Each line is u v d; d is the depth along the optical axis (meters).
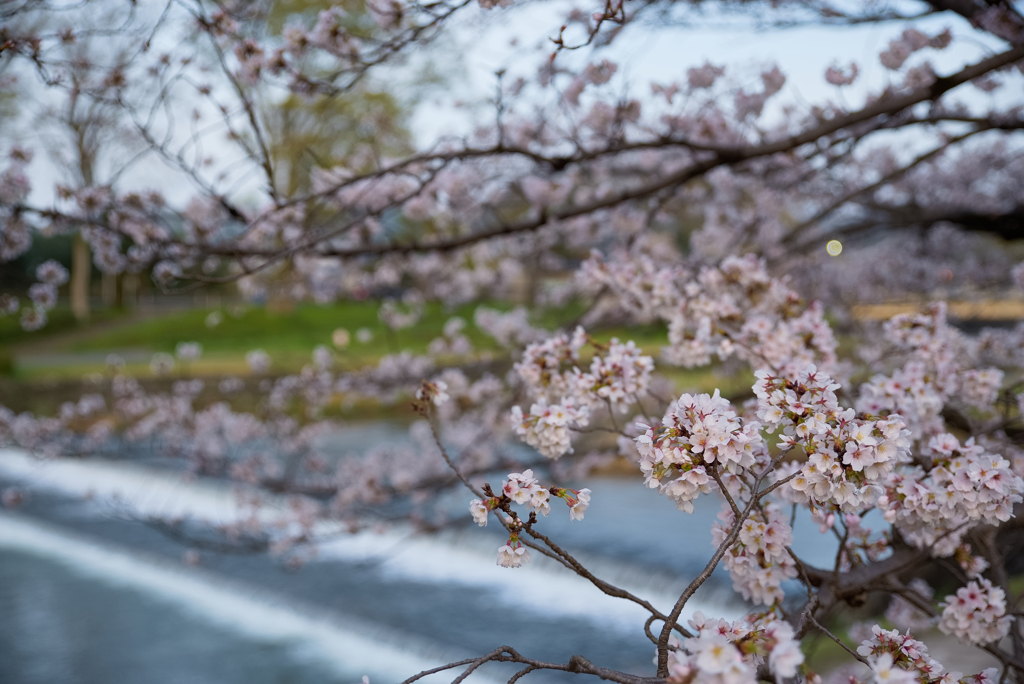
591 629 7.71
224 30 3.15
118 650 7.86
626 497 11.00
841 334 5.86
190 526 11.18
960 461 1.78
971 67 3.20
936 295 5.72
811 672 1.47
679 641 1.56
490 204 4.79
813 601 1.72
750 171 5.24
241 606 8.86
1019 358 3.42
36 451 7.67
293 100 16.17
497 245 6.43
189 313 29.12
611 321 4.42
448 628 7.89
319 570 9.50
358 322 27.05
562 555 1.55
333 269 6.51
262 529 7.19
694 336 2.91
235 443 8.50
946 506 1.77
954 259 7.88
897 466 1.91
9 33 2.97
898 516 1.89
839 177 6.71
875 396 2.38
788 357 2.68
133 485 13.34
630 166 5.61
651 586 8.31
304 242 3.62
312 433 8.31
